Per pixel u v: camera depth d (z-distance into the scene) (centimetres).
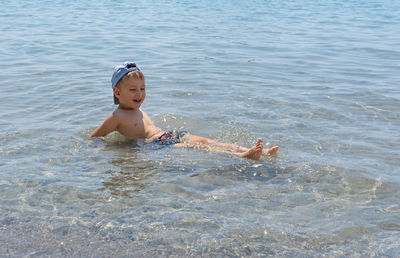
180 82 743
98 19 1709
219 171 384
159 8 2211
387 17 1930
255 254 259
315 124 521
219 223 293
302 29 1534
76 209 310
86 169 384
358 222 295
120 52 1055
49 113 553
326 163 400
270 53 1082
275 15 1980
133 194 335
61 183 352
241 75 814
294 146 450
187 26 1562
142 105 598
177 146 450
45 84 713
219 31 1455
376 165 396
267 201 326
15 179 357
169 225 289
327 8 2336
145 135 489
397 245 268
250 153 409
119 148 446
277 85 732
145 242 270
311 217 302
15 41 1166
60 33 1328
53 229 284
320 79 791
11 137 460
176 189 345
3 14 1786
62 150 430
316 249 264
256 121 532
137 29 1460
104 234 279
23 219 295
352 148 442
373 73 852
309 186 353
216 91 679
